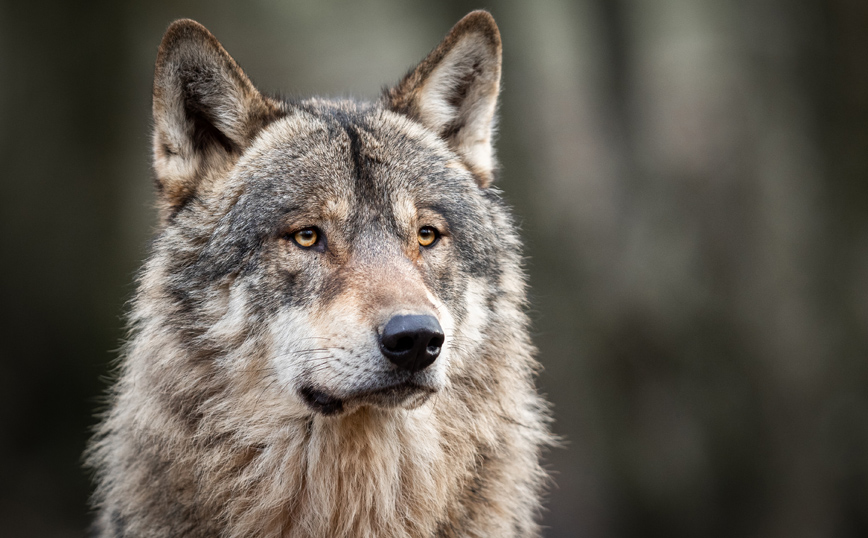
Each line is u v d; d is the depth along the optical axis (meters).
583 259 18.05
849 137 16.52
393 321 5.32
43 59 18.48
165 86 6.40
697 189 16.75
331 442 5.91
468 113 7.49
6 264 18.11
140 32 19.62
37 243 18.42
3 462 18.00
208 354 6.16
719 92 16.95
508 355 6.80
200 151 6.68
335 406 5.67
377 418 5.96
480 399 6.50
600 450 17.20
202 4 20.14
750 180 16.39
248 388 6.07
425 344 5.32
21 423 18.33
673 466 16.34
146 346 6.29
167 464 6.02
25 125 18.31
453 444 6.28
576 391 17.59
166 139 6.48
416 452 6.08
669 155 17.22
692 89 17.30
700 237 16.56
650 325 16.67
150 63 19.77
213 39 6.45
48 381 18.64
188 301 6.19
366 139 6.45
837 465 15.34
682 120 17.28
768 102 16.66
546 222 18.69
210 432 6.00
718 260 16.34
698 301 16.31
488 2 20.03
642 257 17.05
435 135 7.27
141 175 19.48
